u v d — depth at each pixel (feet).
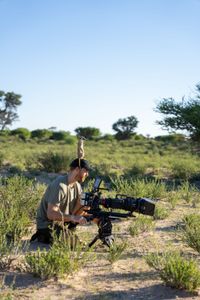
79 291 17.51
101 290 17.69
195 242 22.80
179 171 66.95
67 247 20.07
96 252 22.59
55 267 18.70
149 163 88.28
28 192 31.42
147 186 42.22
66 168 70.28
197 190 47.11
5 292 17.11
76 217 22.53
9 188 30.60
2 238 21.44
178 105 63.62
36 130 270.67
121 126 268.82
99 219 22.61
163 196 41.86
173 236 26.50
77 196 23.58
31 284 18.03
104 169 69.51
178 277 17.72
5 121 359.25
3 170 70.18
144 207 21.77
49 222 23.22
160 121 65.05
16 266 19.88
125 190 40.37
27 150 138.51
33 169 69.97
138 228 27.81
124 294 17.35
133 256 22.25
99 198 22.52
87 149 157.38
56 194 22.71
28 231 25.90
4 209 26.50
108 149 168.04
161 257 21.30
